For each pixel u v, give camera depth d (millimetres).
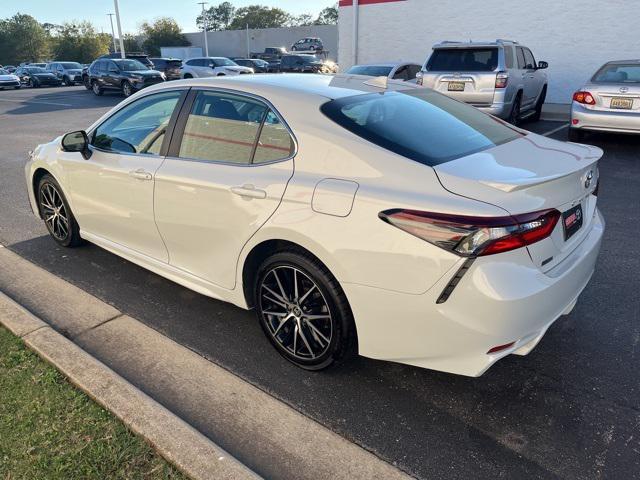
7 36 92000
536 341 2441
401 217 2291
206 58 26859
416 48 16172
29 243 4922
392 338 2467
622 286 3896
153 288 3980
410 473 2258
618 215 5473
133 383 2855
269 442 2432
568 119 12555
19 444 2332
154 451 2295
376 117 2803
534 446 2396
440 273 2227
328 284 2605
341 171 2551
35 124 14062
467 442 2426
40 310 3646
